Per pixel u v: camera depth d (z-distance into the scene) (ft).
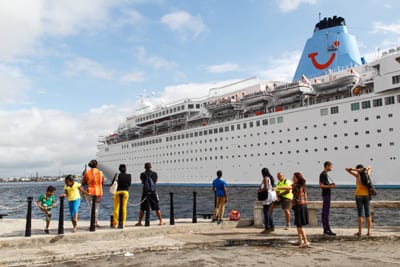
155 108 243.60
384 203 35.09
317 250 24.90
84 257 23.50
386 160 104.83
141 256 23.75
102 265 21.22
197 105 199.11
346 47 146.61
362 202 29.76
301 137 127.34
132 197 149.48
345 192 107.55
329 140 118.83
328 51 149.28
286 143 132.26
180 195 139.03
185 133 182.29
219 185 35.35
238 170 151.43
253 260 21.86
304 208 26.76
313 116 123.85
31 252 24.00
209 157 166.81
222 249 25.96
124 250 24.93
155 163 203.10
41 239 26.37
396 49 106.01
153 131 215.92
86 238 28.14
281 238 28.66
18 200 161.38
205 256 23.30
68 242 27.40
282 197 33.42
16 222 36.88
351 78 116.98
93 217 29.91
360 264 20.38
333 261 21.29
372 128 108.37
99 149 266.36
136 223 35.94
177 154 187.11
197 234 31.58
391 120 104.32
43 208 30.22
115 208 32.45
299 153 127.75
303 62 159.53
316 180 121.70
